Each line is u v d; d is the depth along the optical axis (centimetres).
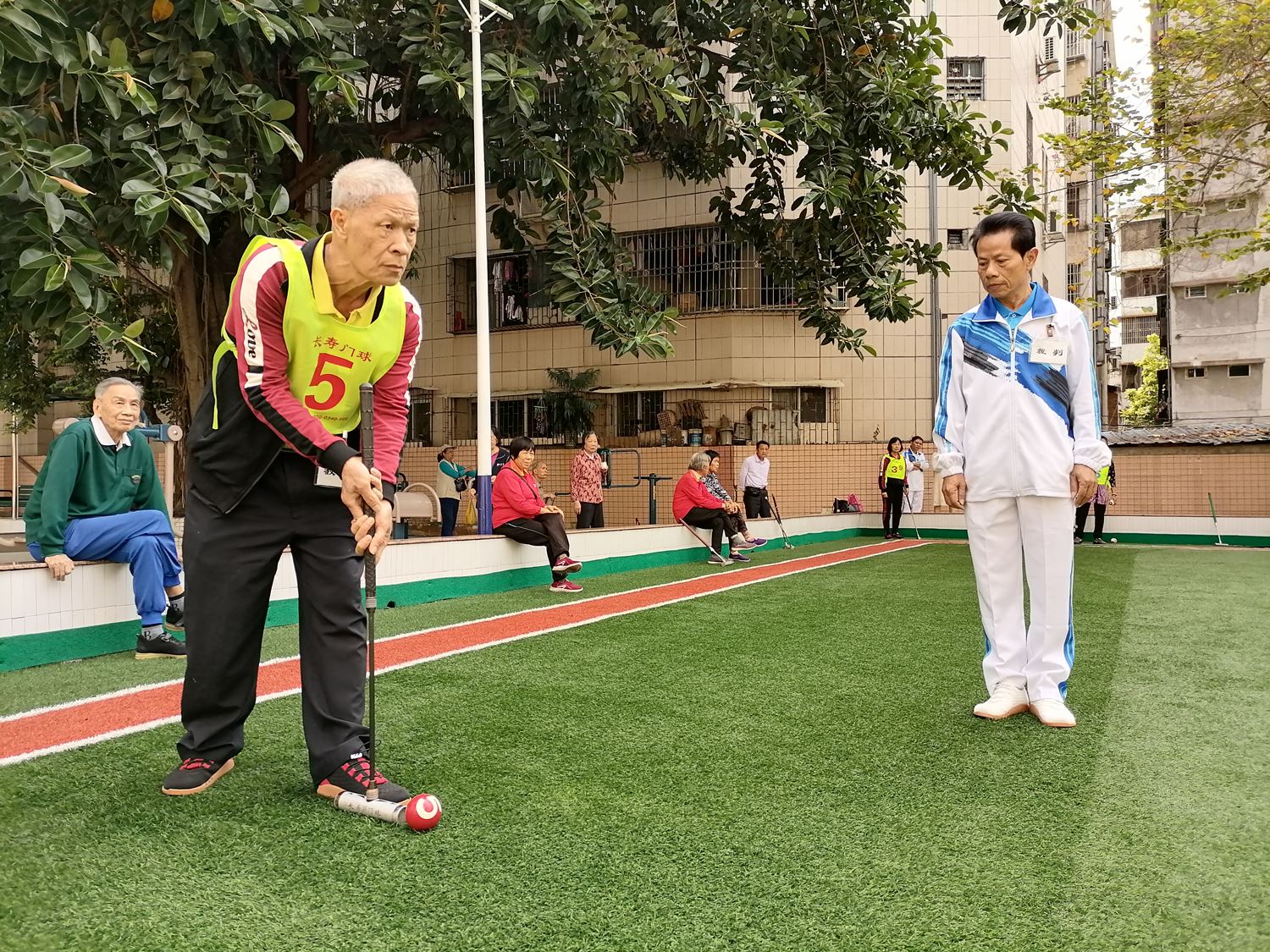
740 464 1603
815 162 1067
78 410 1811
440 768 282
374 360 252
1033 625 346
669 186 1703
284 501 255
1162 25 1948
